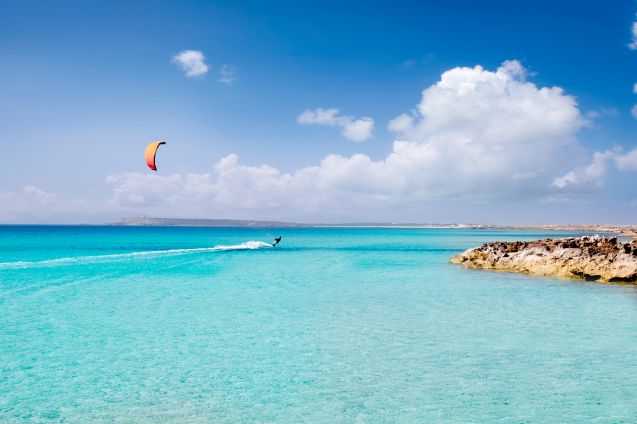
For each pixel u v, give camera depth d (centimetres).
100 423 941
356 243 10350
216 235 15025
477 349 1462
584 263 3278
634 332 1678
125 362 1332
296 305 2206
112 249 6594
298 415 981
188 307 2155
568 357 1377
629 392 1108
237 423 942
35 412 991
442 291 2664
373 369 1272
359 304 2247
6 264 4091
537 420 959
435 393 1101
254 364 1316
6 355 1391
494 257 4044
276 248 7712
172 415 978
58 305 2188
